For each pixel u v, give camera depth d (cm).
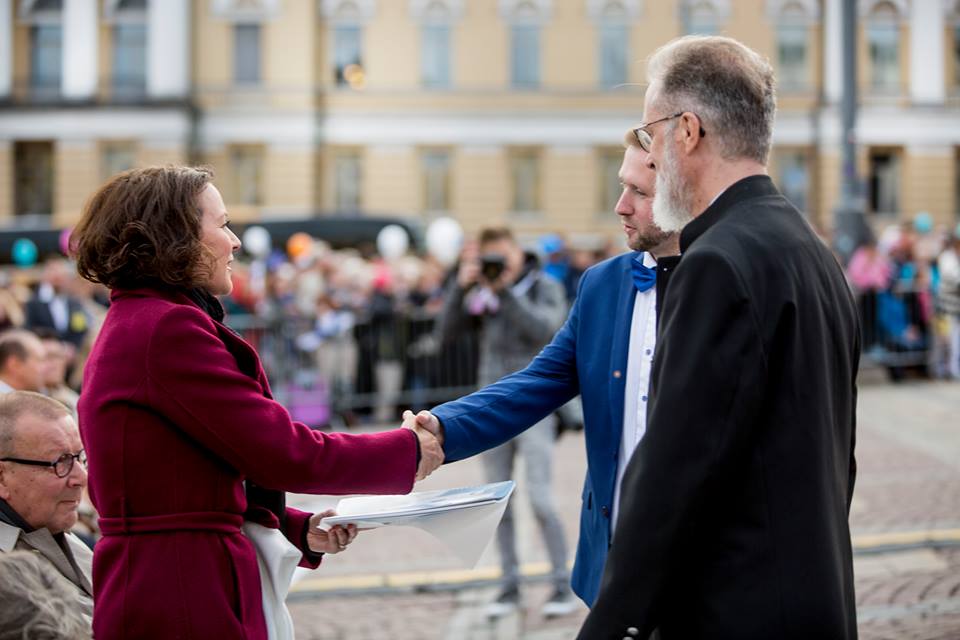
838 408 225
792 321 212
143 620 226
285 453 232
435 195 3259
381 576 622
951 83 3275
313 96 3198
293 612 569
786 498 208
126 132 3123
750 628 204
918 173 3256
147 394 229
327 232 2545
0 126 3158
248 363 243
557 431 560
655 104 237
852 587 224
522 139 3234
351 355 1150
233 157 3222
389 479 249
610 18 3209
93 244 239
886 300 1273
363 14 3231
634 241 271
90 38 3186
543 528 550
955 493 761
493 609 547
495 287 570
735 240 215
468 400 292
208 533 232
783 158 3234
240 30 3212
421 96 3228
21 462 277
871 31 3247
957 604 530
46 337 556
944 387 1235
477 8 3222
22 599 233
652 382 217
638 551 204
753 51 236
